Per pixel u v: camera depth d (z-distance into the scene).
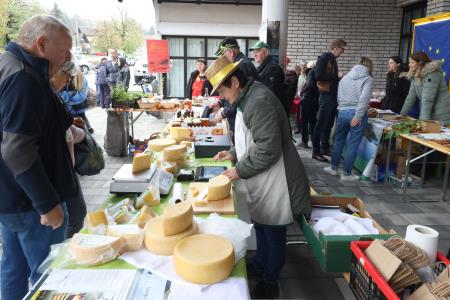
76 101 4.37
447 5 5.73
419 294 1.14
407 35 7.53
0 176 1.41
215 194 1.61
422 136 3.61
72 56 1.63
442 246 2.90
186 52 9.51
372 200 3.85
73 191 1.64
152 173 1.76
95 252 1.14
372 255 1.33
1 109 1.29
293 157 1.89
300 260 2.66
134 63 13.52
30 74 1.32
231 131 3.13
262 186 1.89
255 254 2.47
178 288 1.03
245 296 1.01
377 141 4.18
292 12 7.73
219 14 9.16
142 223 1.39
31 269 1.57
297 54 7.93
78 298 1.00
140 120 8.73
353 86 4.16
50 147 1.50
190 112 3.96
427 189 4.20
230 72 1.72
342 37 7.83
